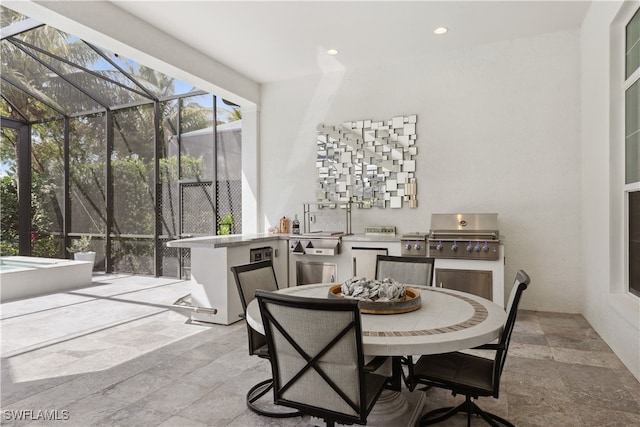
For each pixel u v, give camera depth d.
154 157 6.59
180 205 6.47
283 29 4.14
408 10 3.76
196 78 4.74
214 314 4.00
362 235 4.79
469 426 1.98
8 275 5.09
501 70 4.50
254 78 5.64
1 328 3.84
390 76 5.05
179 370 2.82
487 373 1.87
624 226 3.04
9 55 5.64
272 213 5.79
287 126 5.68
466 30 4.21
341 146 5.31
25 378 2.69
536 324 3.83
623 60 3.05
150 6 3.68
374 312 1.91
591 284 3.75
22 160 7.15
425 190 4.86
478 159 4.61
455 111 4.71
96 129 7.05
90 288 5.75
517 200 4.44
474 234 4.00
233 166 6.10
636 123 2.82
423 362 2.01
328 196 5.38
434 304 2.13
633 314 2.55
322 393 1.57
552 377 2.64
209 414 2.20
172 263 6.52
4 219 6.88
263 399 2.37
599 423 2.07
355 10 3.76
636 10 2.83
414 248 4.21
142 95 6.45
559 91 4.27
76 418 2.15
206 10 3.74
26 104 6.77
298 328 1.52
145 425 2.08
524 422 2.08
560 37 4.26
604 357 2.99
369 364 1.54
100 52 5.41
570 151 4.22
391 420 2.01
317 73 5.45
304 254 4.86
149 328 3.85
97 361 2.99
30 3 3.05
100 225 7.04
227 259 3.95
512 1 3.63
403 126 4.95
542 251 4.34
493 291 3.90
